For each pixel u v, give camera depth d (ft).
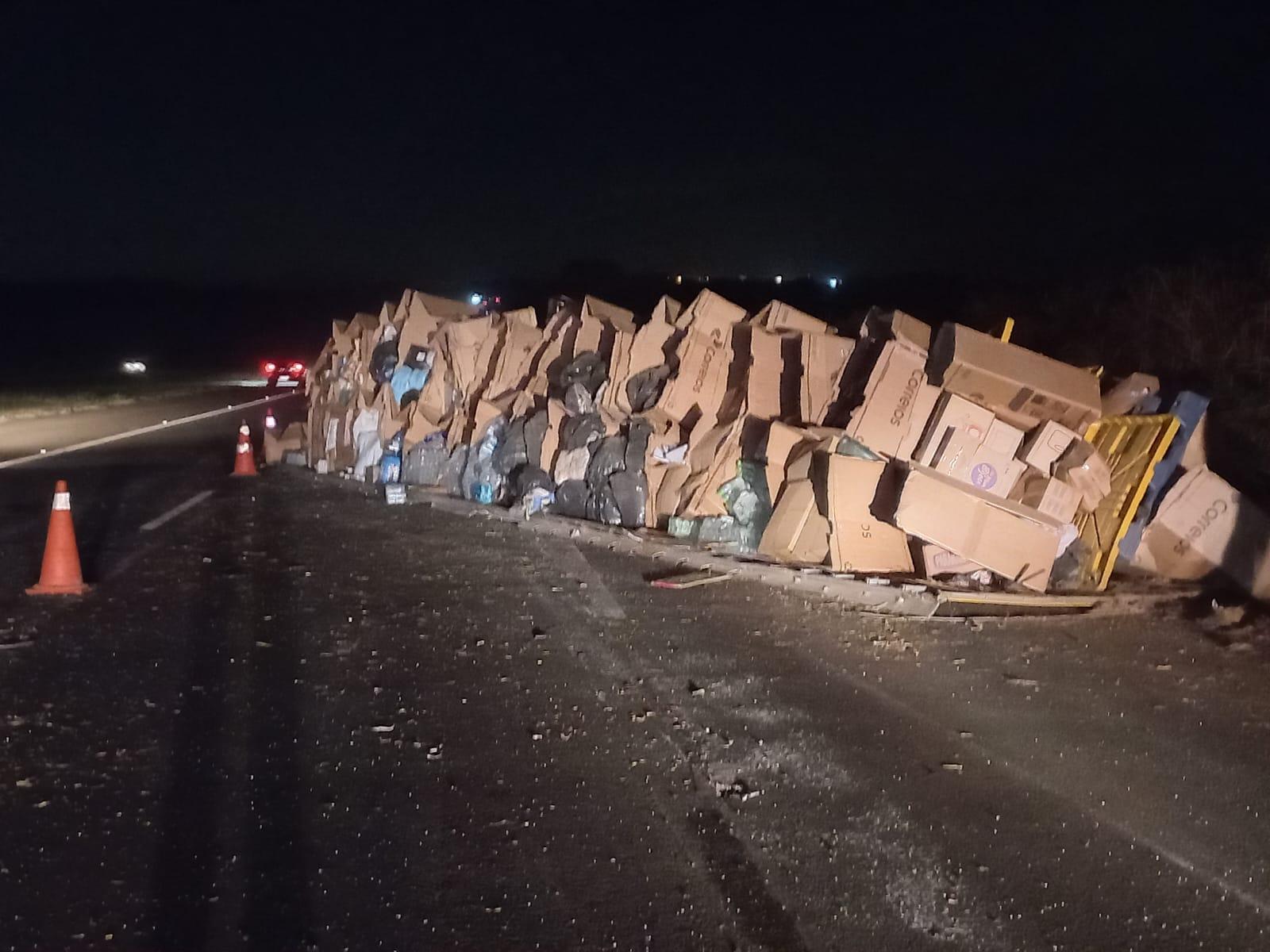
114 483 55.26
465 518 43.39
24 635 28.02
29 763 20.13
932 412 32.53
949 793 19.24
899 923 15.24
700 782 19.56
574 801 18.76
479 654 26.48
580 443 42.39
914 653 26.66
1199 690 24.29
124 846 17.10
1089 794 19.22
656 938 14.84
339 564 35.83
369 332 57.11
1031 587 31.14
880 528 33.24
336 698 23.50
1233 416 40.50
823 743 21.33
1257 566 31.65
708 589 32.14
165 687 24.17
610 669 25.48
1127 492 31.86
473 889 15.99
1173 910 15.65
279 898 15.69
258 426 88.94
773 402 38.06
